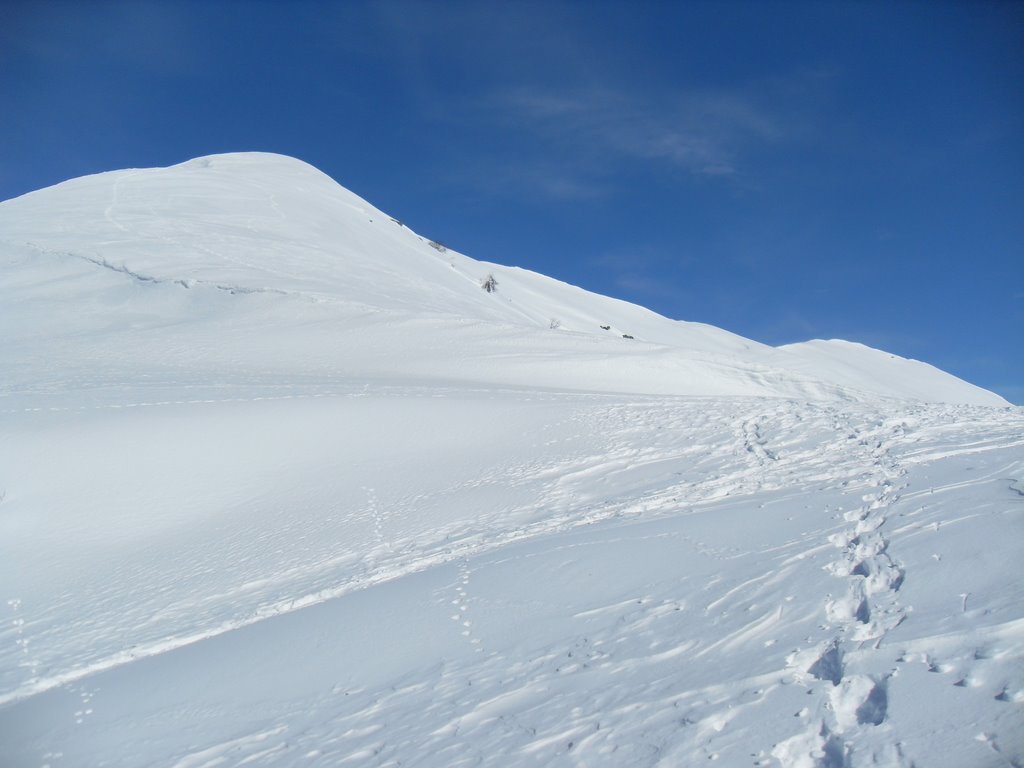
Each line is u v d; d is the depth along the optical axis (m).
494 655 7.04
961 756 4.05
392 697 6.61
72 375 20.53
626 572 8.50
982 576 6.12
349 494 13.65
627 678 5.96
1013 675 4.60
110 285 31.08
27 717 7.47
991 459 10.81
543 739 5.32
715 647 6.14
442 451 15.55
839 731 4.57
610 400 19.34
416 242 63.81
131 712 7.25
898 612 5.86
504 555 10.02
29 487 13.30
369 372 23.78
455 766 5.23
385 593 9.34
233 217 45.06
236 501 13.47
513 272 76.19
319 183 65.31
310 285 33.56
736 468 13.20
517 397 19.47
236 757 6.10
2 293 29.62
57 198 43.41
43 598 10.54
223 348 25.42
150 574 11.13
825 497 10.12
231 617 9.60
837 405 18.02
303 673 7.50
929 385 63.78
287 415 16.61
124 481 13.73
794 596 6.75
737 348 71.56
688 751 4.75
